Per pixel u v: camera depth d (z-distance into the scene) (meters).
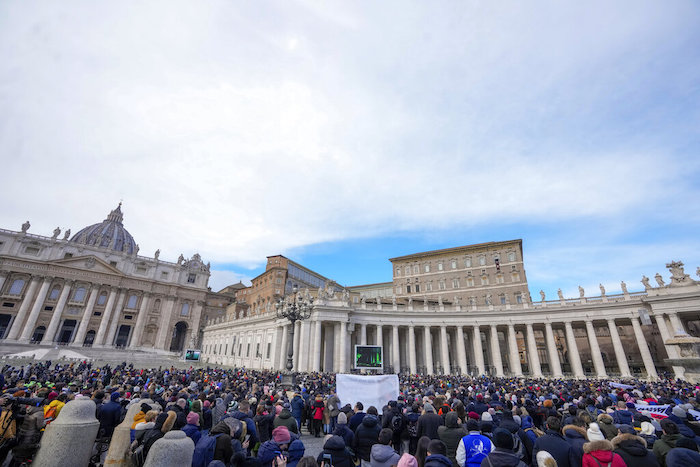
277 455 5.97
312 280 96.75
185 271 101.12
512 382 32.28
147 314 91.56
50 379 22.88
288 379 19.67
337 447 6.72
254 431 8.39
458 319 56.22
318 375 33.50
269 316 59.44
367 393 13.21
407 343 60.66
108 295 87.38
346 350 52.16
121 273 88.81
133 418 8.16
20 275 78.56
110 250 90.94
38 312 76.75
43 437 6.95
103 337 82.88
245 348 67.31
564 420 9.13
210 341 88.06
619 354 46.72
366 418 8.39
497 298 71.44
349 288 92.06
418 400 13.45
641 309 44.97
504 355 68.25
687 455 5.52
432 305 67.00
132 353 76.94
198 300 100.25
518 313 53.97
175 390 14.99
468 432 7.98
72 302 81.62
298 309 22.81
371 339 61.88
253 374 32.16
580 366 48.44
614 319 48.34
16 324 74.19
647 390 22.41
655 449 6.66
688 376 30.73
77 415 7.18
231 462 5.89
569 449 6.25
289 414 9.92
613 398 16.11
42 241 82.06
